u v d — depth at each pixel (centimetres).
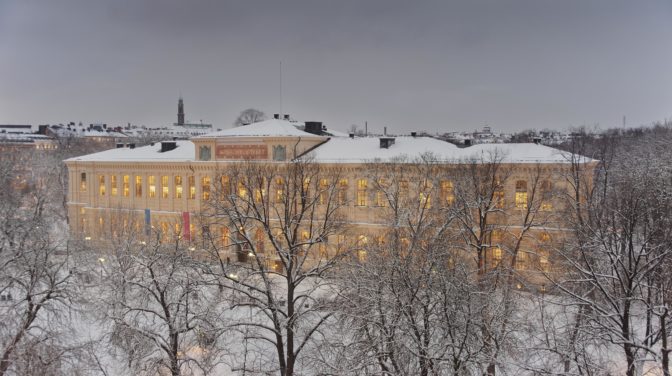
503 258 6781
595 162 6925
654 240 4384
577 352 3800
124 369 4391
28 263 4653
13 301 4762
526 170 6950
